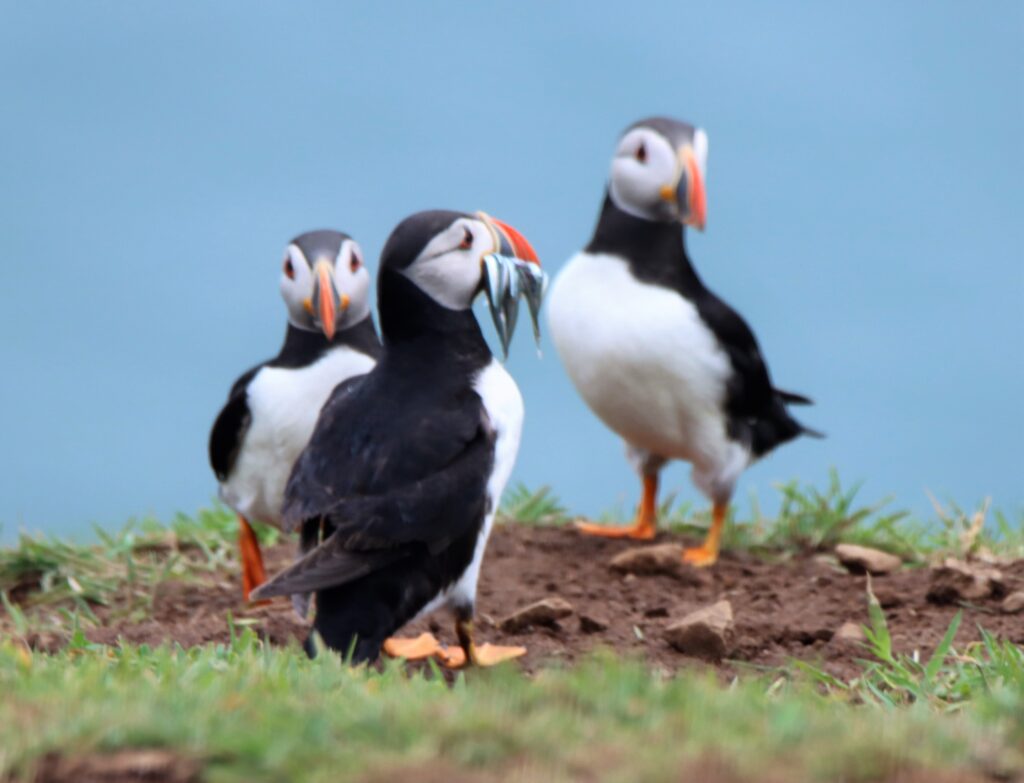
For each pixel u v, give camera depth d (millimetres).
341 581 9227
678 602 12625
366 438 9930
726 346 14086
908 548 14109
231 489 12891
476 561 10094
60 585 13383
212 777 6488
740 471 14477
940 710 8867
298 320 12531
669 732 6934
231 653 9273
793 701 7789
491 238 10719
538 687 7395
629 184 14203
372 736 6816
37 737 6789
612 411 14477
